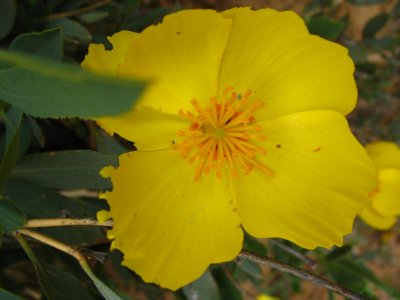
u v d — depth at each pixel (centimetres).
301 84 10
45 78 6
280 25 9
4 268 13
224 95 9
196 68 9
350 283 13
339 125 9
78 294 10
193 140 9
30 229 9
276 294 20
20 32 11
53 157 10
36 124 10
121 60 9
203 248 9
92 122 11
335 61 9
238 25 9
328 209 9
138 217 9
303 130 10
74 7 12
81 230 10
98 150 11
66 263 11
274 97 10
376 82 18
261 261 9
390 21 19
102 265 11
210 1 15
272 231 9
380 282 14
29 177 10
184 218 9
